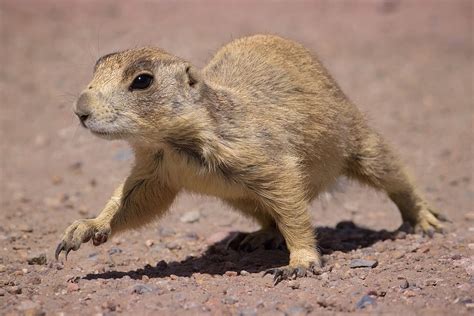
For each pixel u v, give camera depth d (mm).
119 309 10188
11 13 30641
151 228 15508
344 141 13828
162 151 12039
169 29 28172
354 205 17594
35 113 23125
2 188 18391
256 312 9953
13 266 12562
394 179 14898
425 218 15211
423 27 31172
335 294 10695
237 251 14008
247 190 12039
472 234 14539
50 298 10758
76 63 25891
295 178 12078
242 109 12047
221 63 13375
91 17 30203
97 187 18516
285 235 12156
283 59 13492
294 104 12781
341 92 14281
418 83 25938
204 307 10172
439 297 10469
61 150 20969
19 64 26344
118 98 11312
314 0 33344
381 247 13516
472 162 20422
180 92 11555
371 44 29094
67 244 11656
